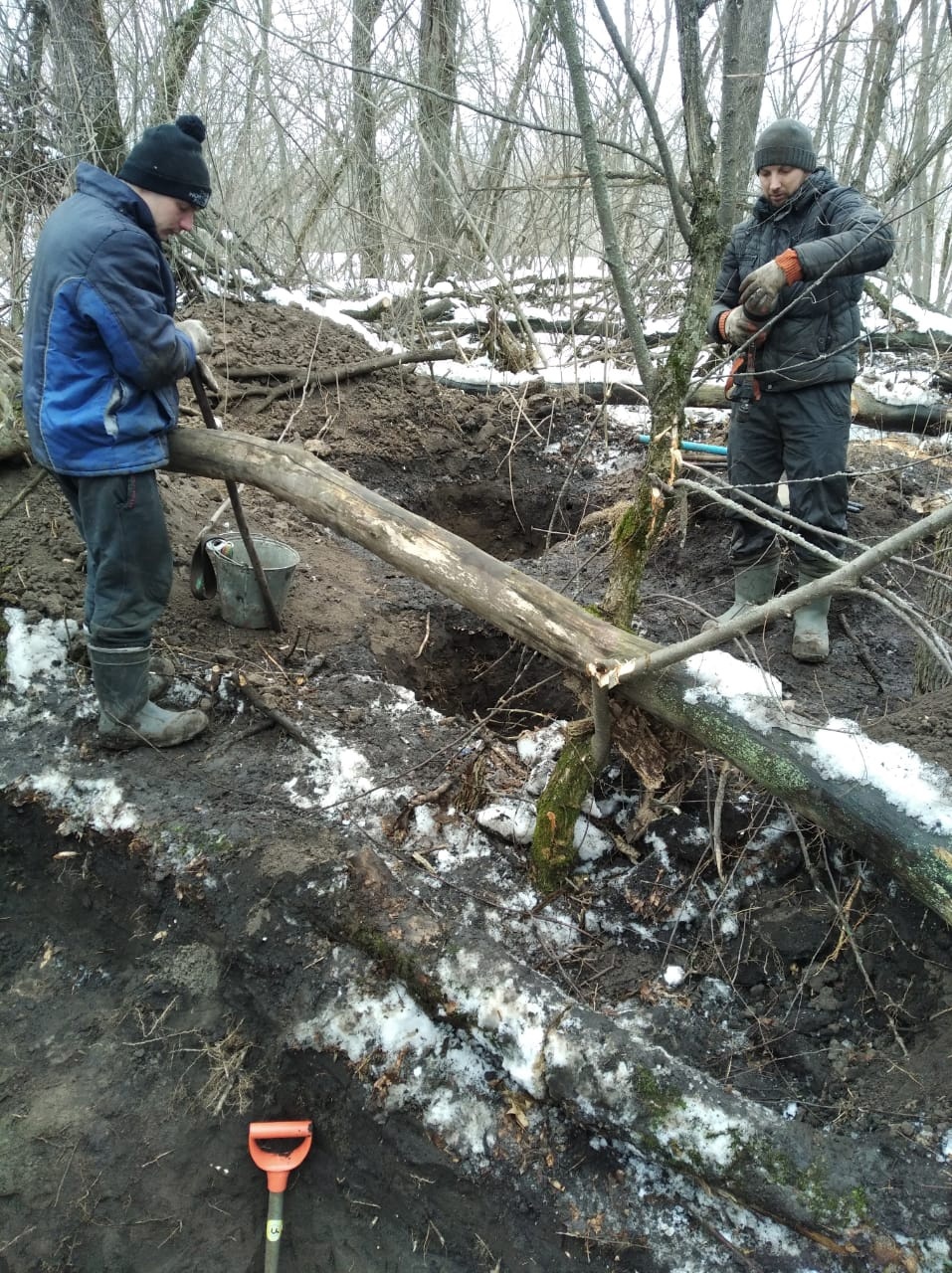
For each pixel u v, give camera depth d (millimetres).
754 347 3561
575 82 2469
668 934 2828
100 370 2676
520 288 7824
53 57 6711
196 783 3121
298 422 5762
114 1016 2801
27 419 2760
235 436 3025
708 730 2309
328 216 8992
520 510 5969
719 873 2621
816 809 2207
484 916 2805
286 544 4367
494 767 3270
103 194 2627
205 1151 2533
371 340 6891
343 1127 2488
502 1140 2336
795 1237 2092
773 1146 2141
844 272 3166
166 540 2996
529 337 7004
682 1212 2184
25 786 3123
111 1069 2688
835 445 3588
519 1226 2240
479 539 5980
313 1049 2527
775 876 2842
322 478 2850
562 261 7930
